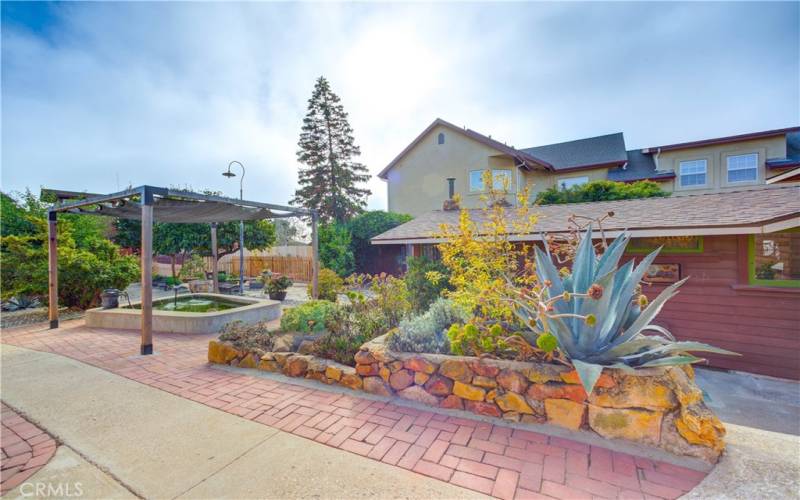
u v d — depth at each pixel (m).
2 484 2.37
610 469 2.41
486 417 3.19
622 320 3.24
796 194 6.14
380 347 3.94
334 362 4.30
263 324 5.59
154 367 4.79
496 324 3.52
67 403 3.63
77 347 5.83
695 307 5.93
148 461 2.61
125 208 7.13
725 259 5.72
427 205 17.27
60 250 8.77
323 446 2.78
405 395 3.62
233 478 2.41
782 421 3.95
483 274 5.11
